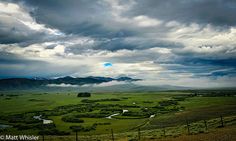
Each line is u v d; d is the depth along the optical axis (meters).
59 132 109.06
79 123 139.75
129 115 164.62
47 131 110.62
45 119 161.00
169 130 78.12
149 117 151.12
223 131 54.25
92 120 151.00
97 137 74.81
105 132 106.88
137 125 120.19
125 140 60.81
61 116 173.62
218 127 65.06
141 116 157.00
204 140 45.19
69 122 144.75
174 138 52.84
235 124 65.00
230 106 158.62
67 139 71.88
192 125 81.69
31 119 158.12
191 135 54.62
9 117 168.12
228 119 77.12
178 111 166.38
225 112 128.50
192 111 151.75
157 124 114.94
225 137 45.84
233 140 42.31
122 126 121.31
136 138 61.84
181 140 48.50
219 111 135.38
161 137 57.66
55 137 79.75
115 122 138.62
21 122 147.75
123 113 174.12
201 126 75.00
